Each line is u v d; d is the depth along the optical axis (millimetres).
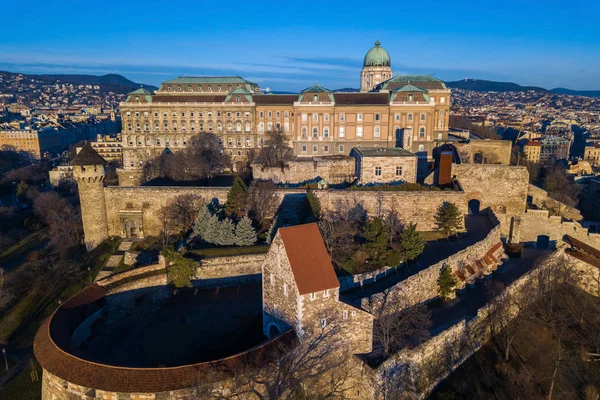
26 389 61812
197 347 59406
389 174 102938
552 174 184000
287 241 52844
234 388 46000
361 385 54438
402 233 81375
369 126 171125
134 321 68625
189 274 75625
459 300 73375
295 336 51531
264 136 188750
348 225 82188
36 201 144000
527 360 64188
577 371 61125
